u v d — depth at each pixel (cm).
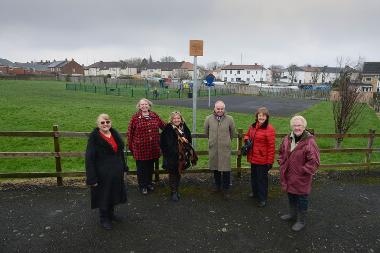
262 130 549
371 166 819
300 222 491
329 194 642
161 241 450
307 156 461
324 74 9819
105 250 425
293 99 4209
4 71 10250
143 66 12312
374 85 6144
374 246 451
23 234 459
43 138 1175
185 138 575
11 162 875
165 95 3997
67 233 464
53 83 5897
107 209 475
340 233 485
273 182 702
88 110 2095
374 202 607
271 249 438
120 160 484
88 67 13100
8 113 1822
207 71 12225
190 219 516
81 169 833
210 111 2320
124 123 1612
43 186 643
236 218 523
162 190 637
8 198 581
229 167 604
